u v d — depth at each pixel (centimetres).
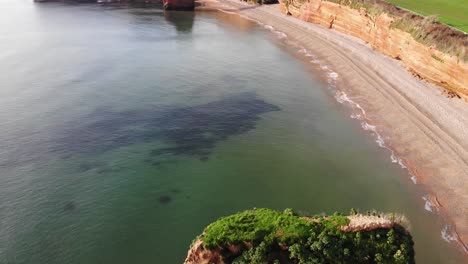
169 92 4834
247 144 3672
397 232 1766
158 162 3347
